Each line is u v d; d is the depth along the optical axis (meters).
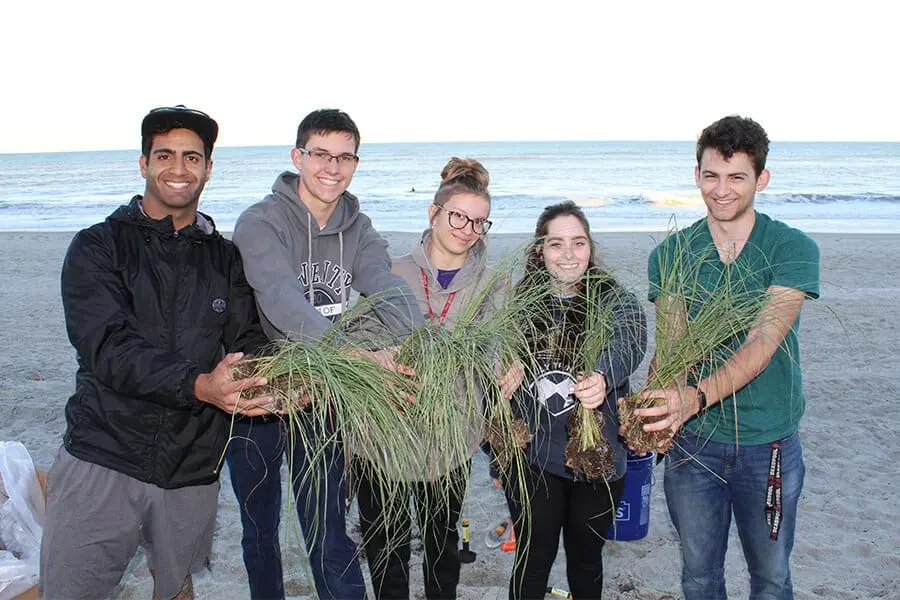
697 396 2.51
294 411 2.48
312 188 2.89
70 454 2.56
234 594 3.66
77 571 2.58
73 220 26.34
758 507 2.61
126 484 2.58
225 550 4.11
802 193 32.06
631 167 53.41
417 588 3.65
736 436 2.57
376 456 2.51
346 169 2.91
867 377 7.02
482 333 2.64
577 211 2.84
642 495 3.81
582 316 2.79
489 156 69.50
